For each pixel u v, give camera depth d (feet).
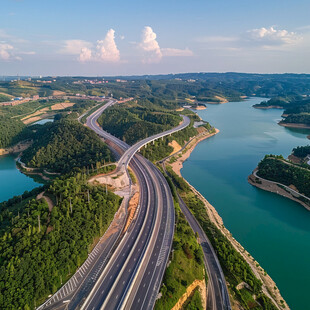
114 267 375.45
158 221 499.92
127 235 452.35
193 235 475.31
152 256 399.65
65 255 367.45
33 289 320.91
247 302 360.89
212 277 396.57
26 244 362.12
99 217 454.81
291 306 374.02
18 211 438.40
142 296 328.70
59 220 414.21
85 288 340.80
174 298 331.57
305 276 430.20
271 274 433.07
